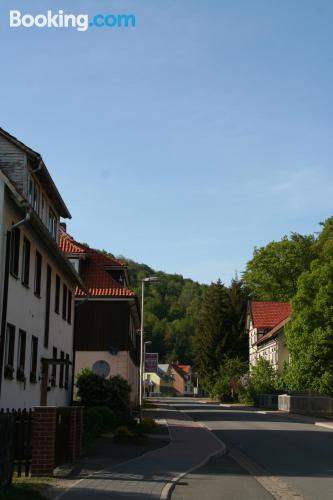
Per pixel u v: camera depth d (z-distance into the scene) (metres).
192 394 161.38
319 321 48.91
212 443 21.91
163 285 180.75
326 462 17.41
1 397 17.98
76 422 15.62
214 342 89.12
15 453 12.77
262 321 77.94
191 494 12.01
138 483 12.53
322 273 49.56
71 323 31.05
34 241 22.17
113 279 42.19
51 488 11.34
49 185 24.67
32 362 22.50
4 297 17.95
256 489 12.70
